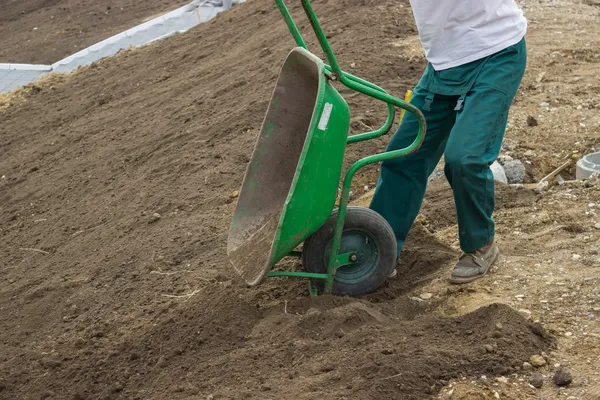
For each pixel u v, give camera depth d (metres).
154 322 4.65
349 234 4.44
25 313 5.41
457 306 4.30
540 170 6.43
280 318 4.33
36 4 20.66
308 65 4.27
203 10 16.45
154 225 6.27
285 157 4.66
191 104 8.95
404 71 8.08
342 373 3.67
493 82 4.11
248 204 4.70
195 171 7.04
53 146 9.45
